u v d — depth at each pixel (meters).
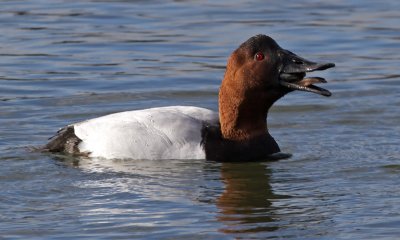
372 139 14.61
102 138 13.41
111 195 11.85
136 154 13.28
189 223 10.88
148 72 18.61
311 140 14.64
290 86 13.36
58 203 11.56
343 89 17.66
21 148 13.91
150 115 13.49
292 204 11.61
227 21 22.52
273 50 13.43
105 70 18.70
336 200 11.73
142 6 24.17
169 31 21.64
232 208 11.40
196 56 19.70
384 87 17.70
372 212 11.27
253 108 13.54
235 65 13.48
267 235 10.52
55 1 24.75
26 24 22.12
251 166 13.23
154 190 12.05
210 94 17.45
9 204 11.53
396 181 12.51
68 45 20.44
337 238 10.44
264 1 24.83
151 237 10.44
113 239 10.38
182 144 13.29
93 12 23.42
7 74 18.33
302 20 22.56
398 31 21.59
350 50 20.19
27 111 16.00
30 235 10.52
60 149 13.66
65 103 16.58
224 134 13.60
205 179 12.58
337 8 23.92
